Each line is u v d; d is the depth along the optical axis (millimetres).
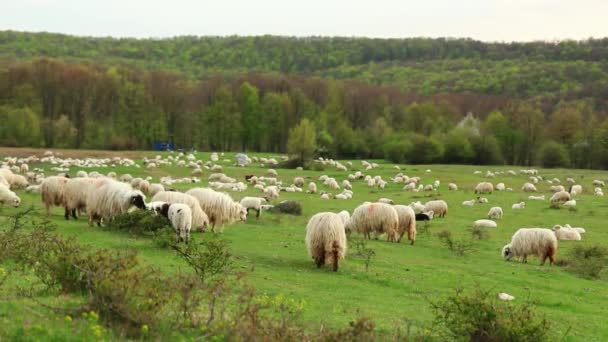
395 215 30922
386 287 20031
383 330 14188
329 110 134375
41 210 32875
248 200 38812
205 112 127562
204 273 16875
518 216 46656
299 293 17531
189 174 72688
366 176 77125
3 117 105188
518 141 121062
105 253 13062
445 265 25141
